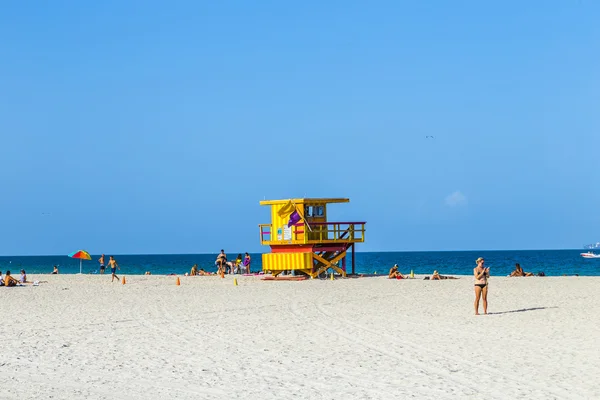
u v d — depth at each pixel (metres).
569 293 31.77
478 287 23.92
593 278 43.06
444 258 178.88
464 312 24.66
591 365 14.74
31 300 31.77
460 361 15.48
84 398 12.62
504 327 20.59
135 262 156.62
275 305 27.72
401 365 15.16
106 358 16.38
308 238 43.91
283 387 13.27
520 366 14.78
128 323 22.61
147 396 12.73
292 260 43.84
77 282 47.06
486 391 12.70
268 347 17.67
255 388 13.23
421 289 34.72
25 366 15.55
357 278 44.34
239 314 24.83
